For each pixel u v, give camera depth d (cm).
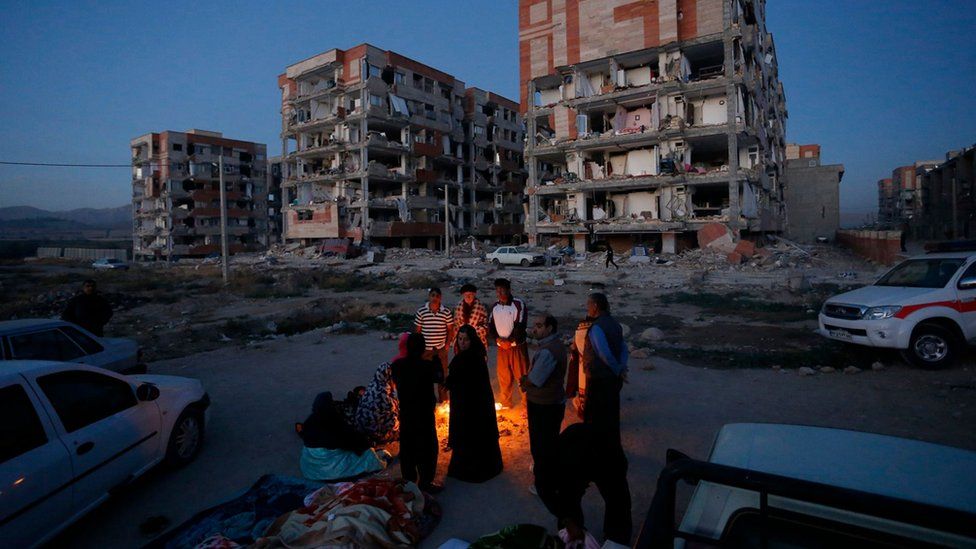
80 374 446
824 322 926
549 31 4256
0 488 343
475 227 6575
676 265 3159
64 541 409
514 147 7156
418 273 3166
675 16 3575
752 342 1102
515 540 308
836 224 5638
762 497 168
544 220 4347
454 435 498
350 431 530
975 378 756
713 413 655
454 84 6297
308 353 1086
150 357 1122
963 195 4441
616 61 3881
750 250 3186
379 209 5616
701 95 3644
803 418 623
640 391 758
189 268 4434
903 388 725
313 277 3028
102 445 432
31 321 669
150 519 431
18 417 378
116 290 2680
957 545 174
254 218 7656
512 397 746
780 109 5428
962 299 803
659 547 173
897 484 212
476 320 680
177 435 538
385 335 1212
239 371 949
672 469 186
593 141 3919
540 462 338
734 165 3394
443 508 441
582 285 2477
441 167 6400
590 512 425
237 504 439
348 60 5316
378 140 5256
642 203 3950
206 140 7206
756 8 3941
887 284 916
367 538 344
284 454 567
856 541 190
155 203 7138
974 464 224
